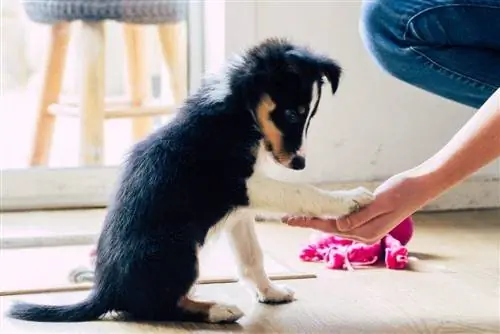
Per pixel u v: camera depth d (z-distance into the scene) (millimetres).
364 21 2061
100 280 1778
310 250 2262
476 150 1642
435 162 1706
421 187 1704
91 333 1680
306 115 1804
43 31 3021
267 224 2711
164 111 3129
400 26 1980
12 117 3049
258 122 1767
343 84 2916
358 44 2910
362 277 2084
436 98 2984
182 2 3086
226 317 1738
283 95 1769
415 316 1780
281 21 2869
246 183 1756
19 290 2006
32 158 3041
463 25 1907
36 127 3051
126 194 1784
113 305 1757
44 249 2463
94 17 2982
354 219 1754
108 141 3080
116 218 1779
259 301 1896
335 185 2941
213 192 1740
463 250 2357
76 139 3053
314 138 2926
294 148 1792
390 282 2037
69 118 3051
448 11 1905
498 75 1943
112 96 3109
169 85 3141
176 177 1734
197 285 1971
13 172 2904
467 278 2064
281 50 1816
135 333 1678
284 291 1900
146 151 1805
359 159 2973
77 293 2008
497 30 1893
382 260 2230
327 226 1781
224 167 1746
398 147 2996
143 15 3033
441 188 1695
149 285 1714
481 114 1639
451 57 1969
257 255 1892
